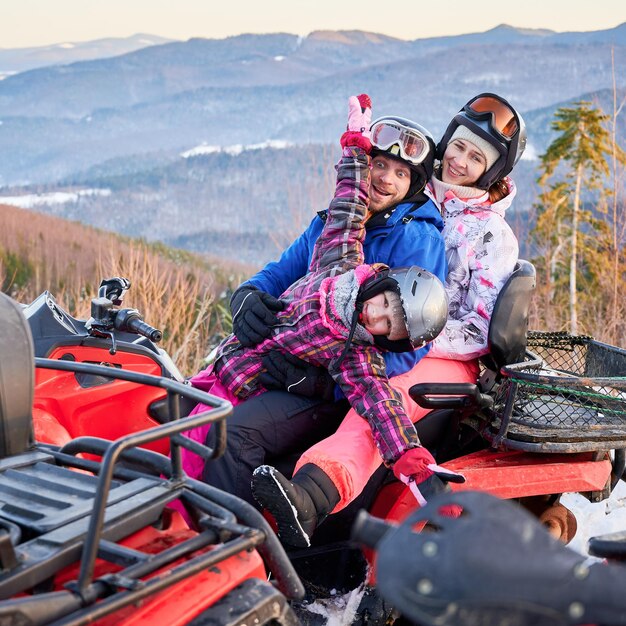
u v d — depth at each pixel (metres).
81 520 1.75
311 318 2.90
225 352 3.15
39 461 2.03
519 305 3.22
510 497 2.96
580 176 17.22
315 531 2.90
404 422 2.69
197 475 2.93
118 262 6.34
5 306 2.06
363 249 3.33
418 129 3.25
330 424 3.03
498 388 3.25
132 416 2.97
